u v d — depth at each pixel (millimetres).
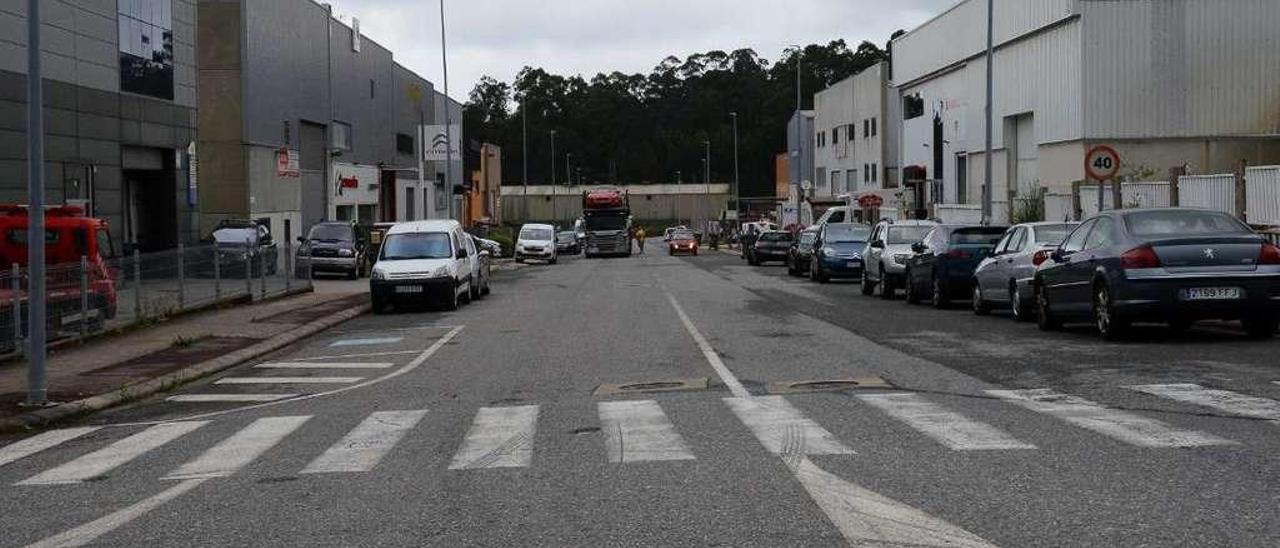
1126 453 8484
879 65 71062
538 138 159250
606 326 21734
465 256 29969
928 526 6590
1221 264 15164
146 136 37438
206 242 41219
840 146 81500
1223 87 40531
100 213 34750
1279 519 6535
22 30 31203
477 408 12000
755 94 155500
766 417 10641
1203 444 8719
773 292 32312
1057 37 43031
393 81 73938
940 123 58906
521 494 7758
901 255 28594
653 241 118750
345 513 7414
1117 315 15633
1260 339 15938
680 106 160500
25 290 18188
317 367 17156
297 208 54781
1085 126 40719
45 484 8961
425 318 25766
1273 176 24281
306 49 56094
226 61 48156
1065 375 13000
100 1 34625
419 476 8516
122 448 10531
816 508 7082
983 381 12766
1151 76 40469
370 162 68688
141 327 22719
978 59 52531
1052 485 7527
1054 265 18031
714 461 8641
